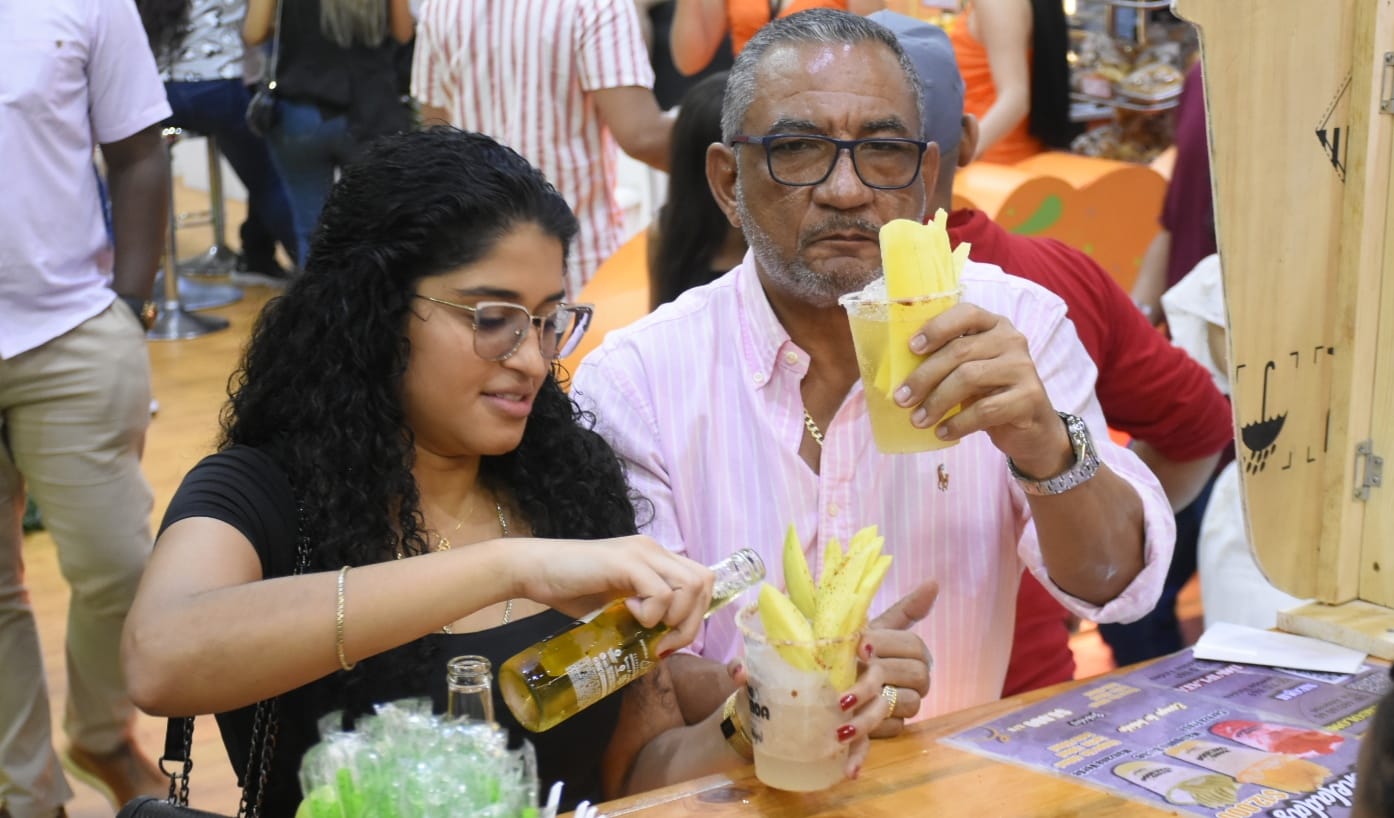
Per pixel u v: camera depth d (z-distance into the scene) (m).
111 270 2.77
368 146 1.63
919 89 1.79
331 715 1.27
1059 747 1.52
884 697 1.46
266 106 5.07
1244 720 1.57
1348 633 1.77
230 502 1.54
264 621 1.37
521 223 1.56
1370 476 1.81
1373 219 1.73
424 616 1.37
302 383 1.59
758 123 1.74
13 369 2.61
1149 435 2.50
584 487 1.76
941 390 1.47
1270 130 1.66
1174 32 4.65
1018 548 1.92
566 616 1.69
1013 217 3.91
